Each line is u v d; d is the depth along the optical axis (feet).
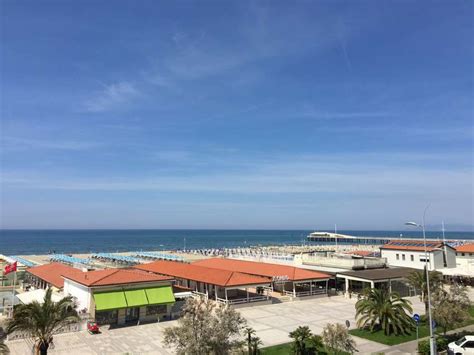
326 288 205.46
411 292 201.67
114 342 122.01
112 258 413.59
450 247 244.42
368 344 119.14
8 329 98.17
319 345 106.52
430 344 101.04
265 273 210.59
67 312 102.78
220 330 78.43
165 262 254.06
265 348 115.34
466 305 121.49
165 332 81.30
